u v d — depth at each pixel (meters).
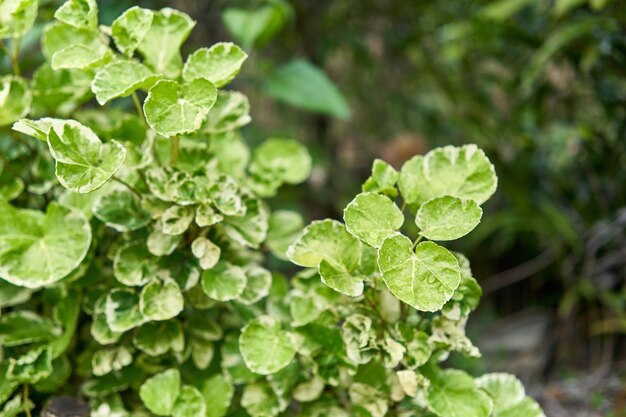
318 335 0.96
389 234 0.88
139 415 1.00
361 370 0.97
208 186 0.95
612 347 1.52
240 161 1.10
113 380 1.02
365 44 2.38
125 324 0.96
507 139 1.88
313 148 2.20
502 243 1.85
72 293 1.02
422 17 2.18
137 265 0.98
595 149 1.59
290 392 0.99
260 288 1.00
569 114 1.77
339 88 2.49
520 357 1.65
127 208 0.99
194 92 0.89
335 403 0.99
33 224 0.97
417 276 0.85
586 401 1.38
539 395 1.40
